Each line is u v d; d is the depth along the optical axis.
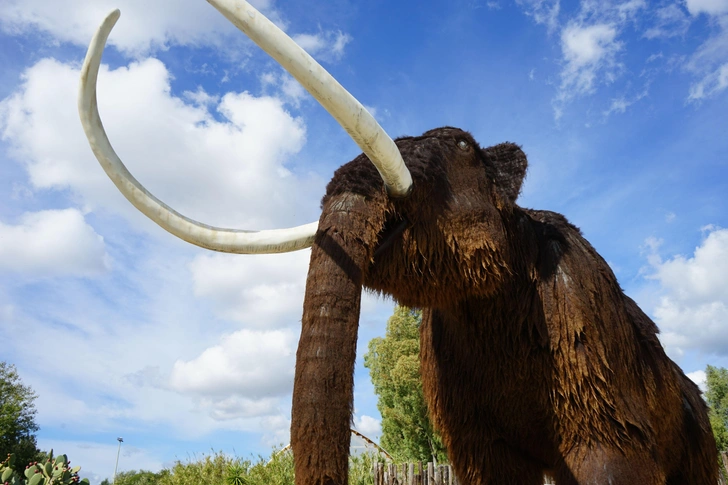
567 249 3.37
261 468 11.09
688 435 4.12
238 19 2.03
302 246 2.79
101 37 2.23
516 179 3.36
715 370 34.22
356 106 2.32
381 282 2.84
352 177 2.69
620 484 2.87
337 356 2.10
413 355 27.70
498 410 3.48
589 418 3.03
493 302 3.31
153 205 2.54
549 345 3.18
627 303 3.85
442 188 2.96
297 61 2.11
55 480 4.65
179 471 12.41
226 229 2.71
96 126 2.40
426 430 26.30
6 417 34.50
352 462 11.16
